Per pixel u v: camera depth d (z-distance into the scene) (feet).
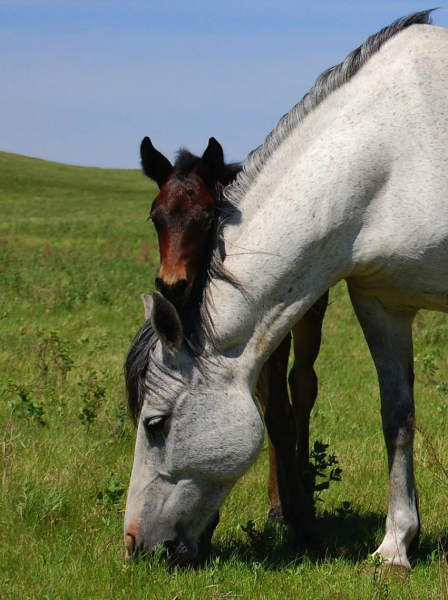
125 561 11.93
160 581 11.60
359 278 12.18
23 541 12.58
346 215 11.79
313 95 12.14
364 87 12.06
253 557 12.56
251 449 11.64
